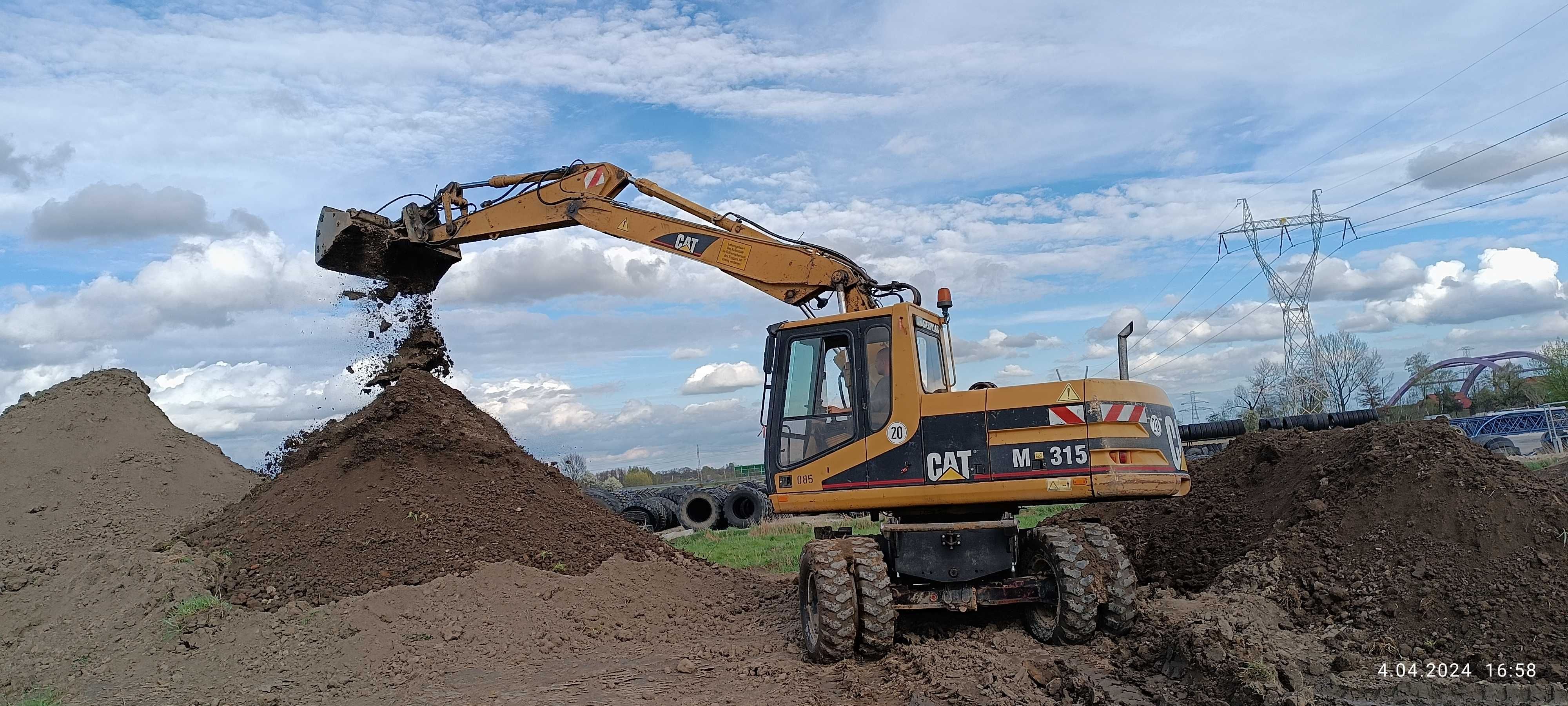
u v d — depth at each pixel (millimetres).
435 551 10406
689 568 12039
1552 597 7105
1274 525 9898
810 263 10062
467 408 13344
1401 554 8211
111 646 9188
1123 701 6301
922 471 7949
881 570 7680
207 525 11758
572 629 9359
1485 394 51344
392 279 12578
